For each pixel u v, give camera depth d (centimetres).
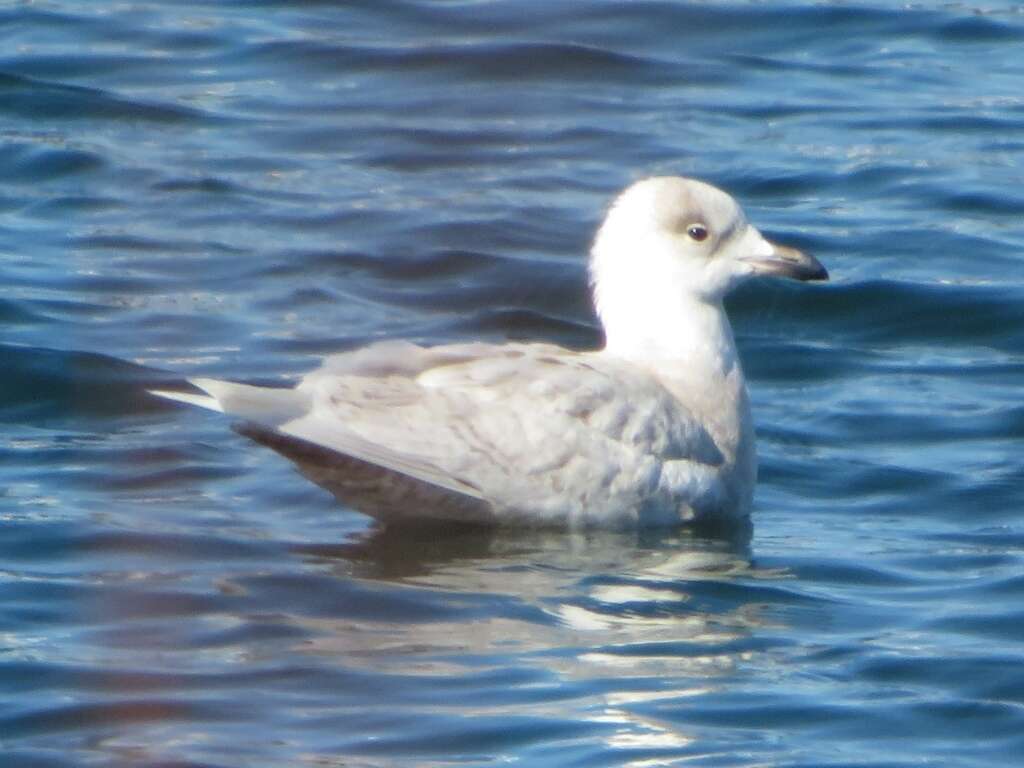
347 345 1758
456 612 1205
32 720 1059
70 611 1198
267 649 1145
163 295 1847
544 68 2458
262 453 1492
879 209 2072
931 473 1483
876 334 1802
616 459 1325
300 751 1023
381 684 1100
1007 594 1251
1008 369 1711
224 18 2581
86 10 2592
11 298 1805
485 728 1048
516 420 1302
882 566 1305
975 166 2173
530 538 1326
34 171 2138
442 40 2519
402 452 1266
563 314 1862
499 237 2014
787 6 2627
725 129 2291
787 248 1435
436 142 2253
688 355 1416
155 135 2247
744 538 1357
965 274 1902
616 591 1248
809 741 1043
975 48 2531
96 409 1588
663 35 2555
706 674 1120
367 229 2025
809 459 1516
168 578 1248
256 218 2041
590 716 1062
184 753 1018
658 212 1428
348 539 1323
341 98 2366
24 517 1349
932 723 1062
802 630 1194
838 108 2348
